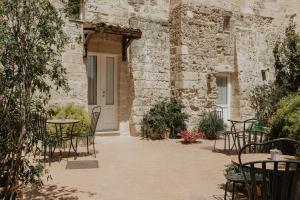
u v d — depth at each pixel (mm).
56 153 7281
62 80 4258
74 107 7984
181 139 9727
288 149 4906
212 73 11000
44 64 3852
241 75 11539
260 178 3771
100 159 6812
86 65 9133
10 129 3611
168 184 5062
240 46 11656
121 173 5699
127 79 10109
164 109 10023
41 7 3770
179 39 10422
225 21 11539
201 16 10820
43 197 4371
